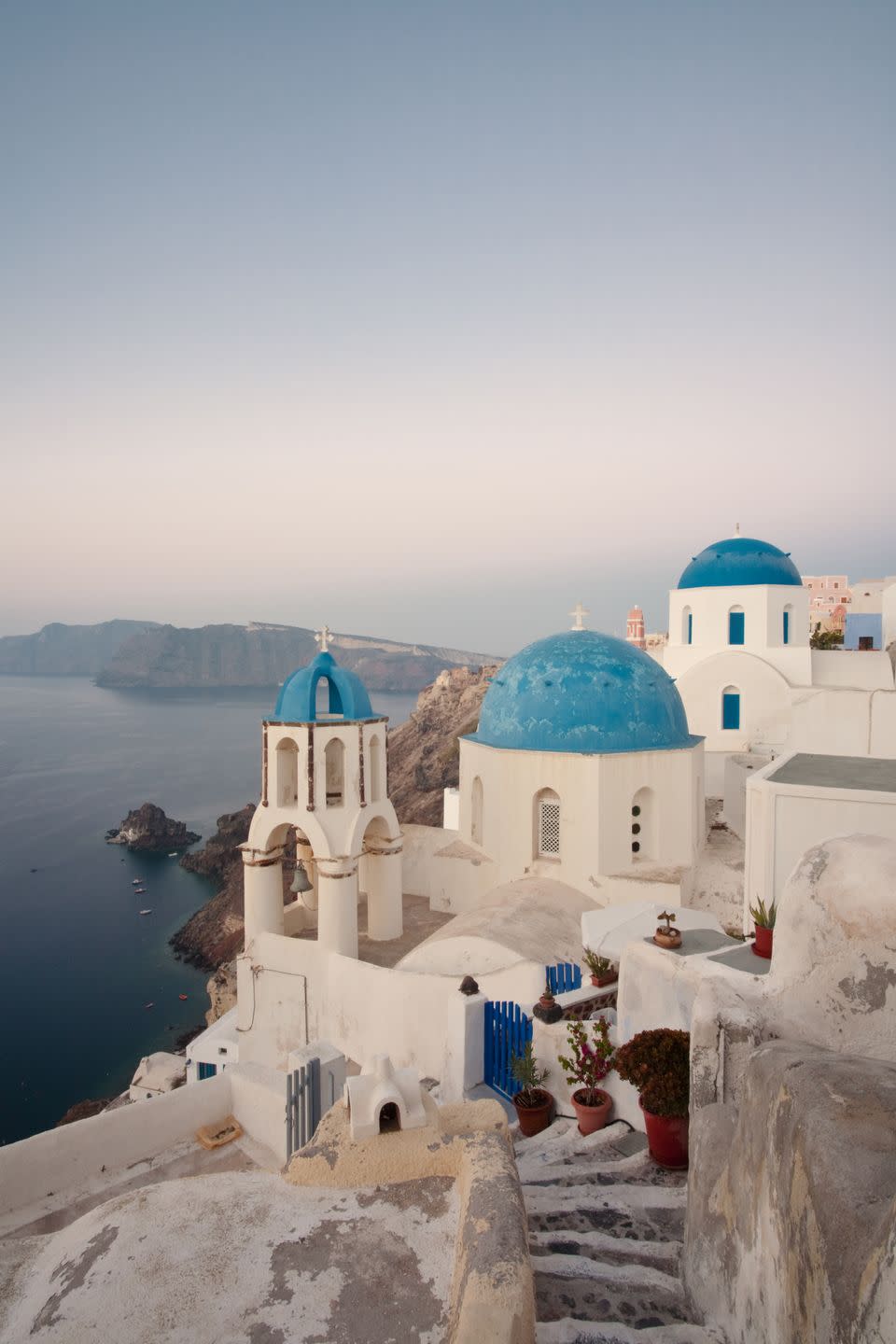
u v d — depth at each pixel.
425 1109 6.18
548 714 24.50
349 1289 4.88
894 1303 2.88
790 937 6.28
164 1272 5.06
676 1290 6.11
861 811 14.09
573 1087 12.69
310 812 21.73
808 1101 4.30
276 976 21.70
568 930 20.75
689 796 23.89
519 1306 4.14
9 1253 6.01
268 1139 12.38
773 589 37.56
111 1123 11.75
